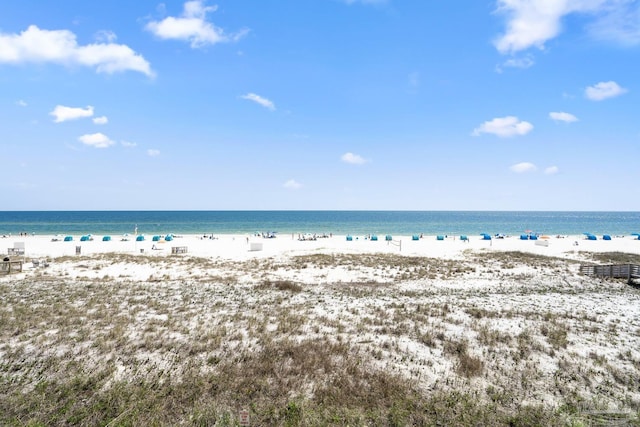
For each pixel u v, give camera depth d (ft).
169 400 25.86
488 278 84.58
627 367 33.91
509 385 29.89
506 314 51.34
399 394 27.37
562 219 603.26
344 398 26.61
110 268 92.02
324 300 59.26
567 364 33.86
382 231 317.42
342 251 136.05
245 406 25.38
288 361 33.12
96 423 23.25
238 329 42.11
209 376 29.50
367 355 35.22
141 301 54.95
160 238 191.42
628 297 66.33
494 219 589.73
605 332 44.21
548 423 24.07
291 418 23.81
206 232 293.02
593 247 160.76
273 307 53.21
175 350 35.22
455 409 25.53
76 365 31.32
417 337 40.96
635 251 147.43
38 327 41.27
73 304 51.98
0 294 57.52
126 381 28.48
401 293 66.85
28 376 29.27
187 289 66.39
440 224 428.97
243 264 102.99
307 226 382.42
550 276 87.92
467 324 46.44
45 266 91.35
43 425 22.62
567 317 50.85
